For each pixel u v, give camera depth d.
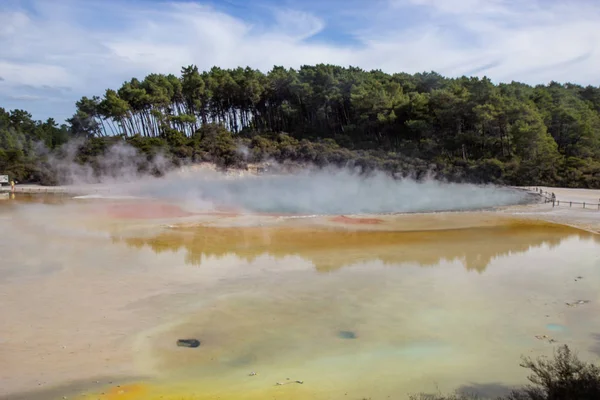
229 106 99.81
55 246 26.59
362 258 24.39
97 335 14.16
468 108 70.75
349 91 87.19
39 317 15.49
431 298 17.69
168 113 94.88
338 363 12.36
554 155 65.75
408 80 93.56
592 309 16.27
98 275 20.56
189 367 12.19
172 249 26.20
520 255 25.02
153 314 15.95
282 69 100.75
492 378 11.27
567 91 96.19
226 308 16.59
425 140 75.12
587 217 37.94
